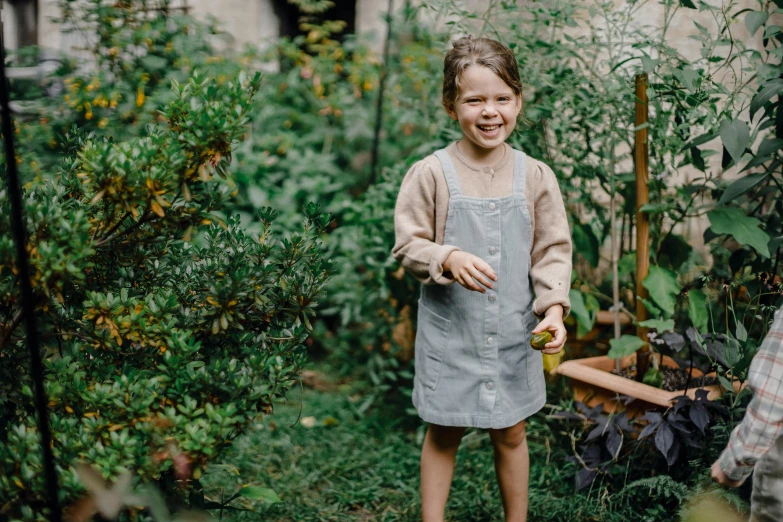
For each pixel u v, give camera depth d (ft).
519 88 6.56
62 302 5.81
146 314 5.73
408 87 14.65
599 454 8.47
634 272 9.95
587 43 9.07
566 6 9.01
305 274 6.38
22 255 4.93
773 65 8.06
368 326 12.87
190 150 5.65
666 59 8.49
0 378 5.79
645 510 7.82
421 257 6.47
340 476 9.33
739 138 7.68
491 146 6.50
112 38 12.96
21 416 5.85
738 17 9.50
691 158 8.91
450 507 8.39
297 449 10.09
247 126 5.89
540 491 8.50
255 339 6.15
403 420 11.03
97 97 12.21
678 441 7.68
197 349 5.64
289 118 15.84
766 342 4.73
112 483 5.18
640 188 8.82
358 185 15.69
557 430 9.58
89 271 6.15
